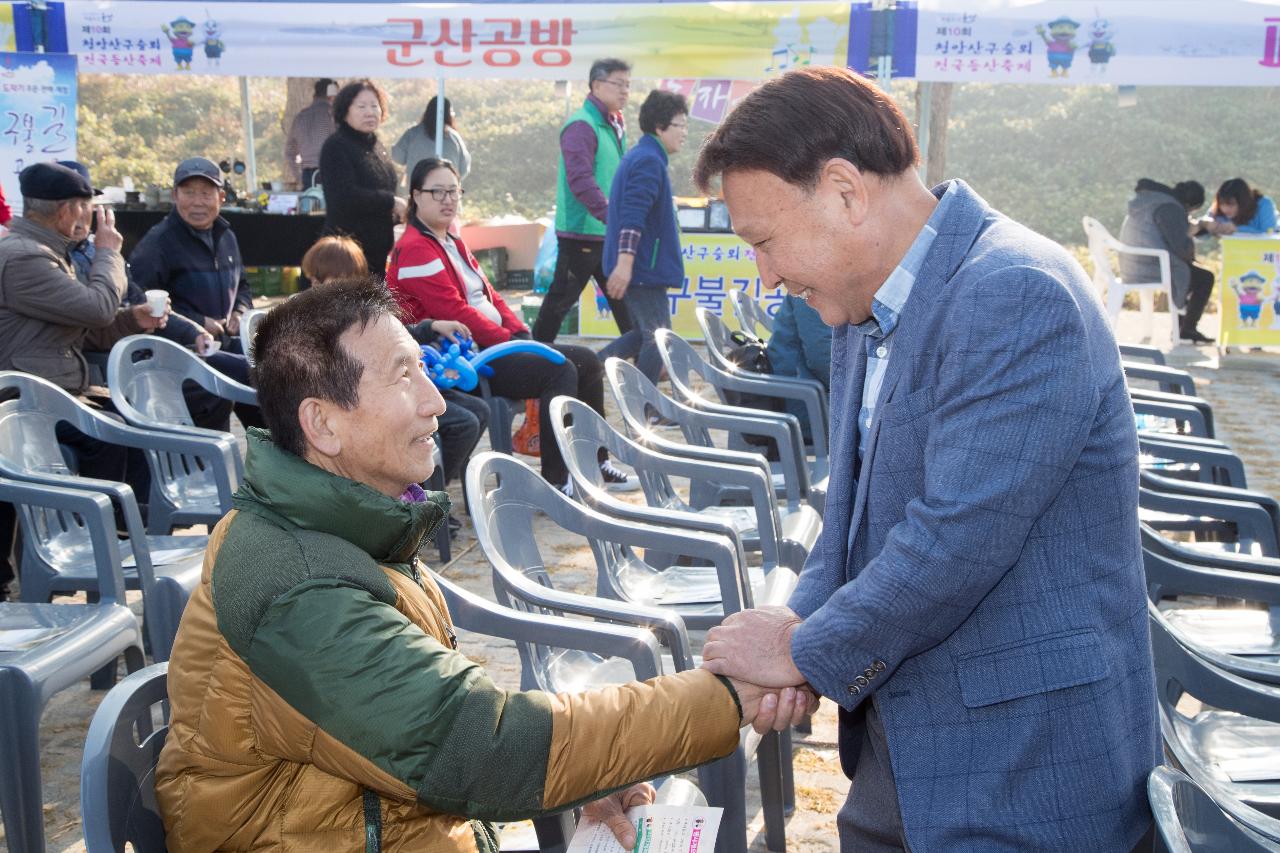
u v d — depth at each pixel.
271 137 23.89
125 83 24.86
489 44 7.48
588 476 3.28
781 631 1.62
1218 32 7.07
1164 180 21.25
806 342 4.63
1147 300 10.47
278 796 1.45
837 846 2.66
